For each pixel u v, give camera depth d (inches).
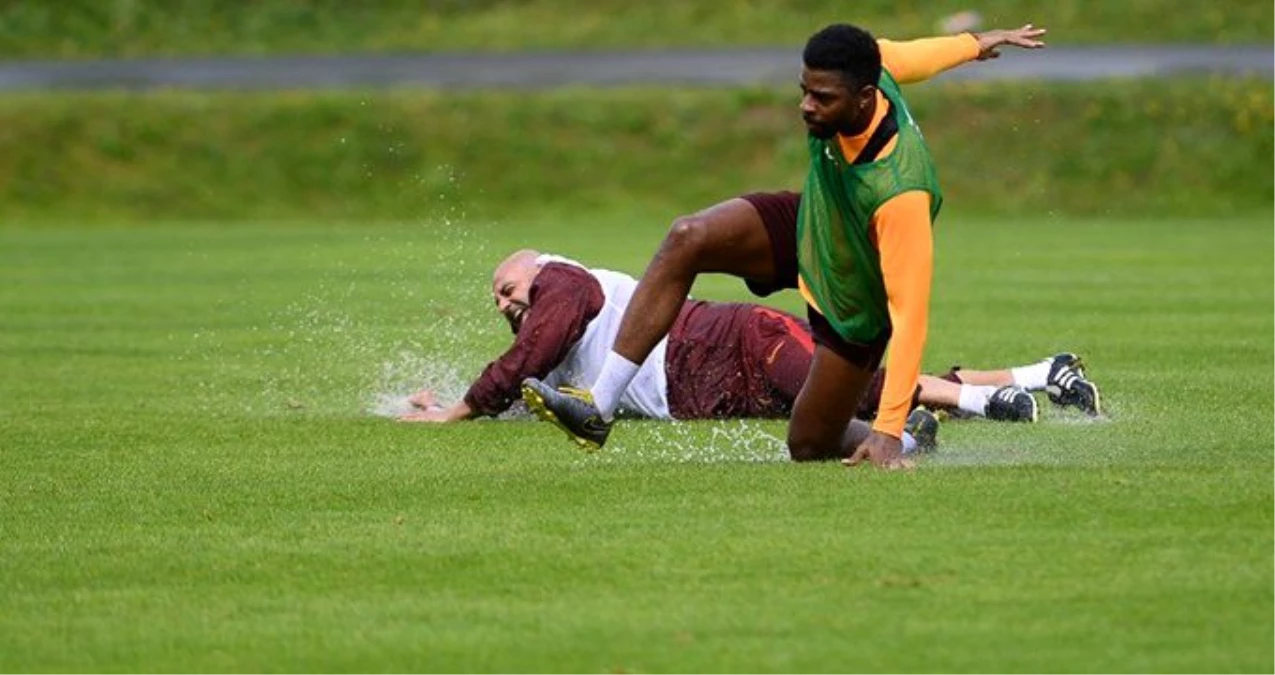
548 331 1348.4
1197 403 1411.2
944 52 1116.5
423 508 1021.2
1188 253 3075.8
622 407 1380.4
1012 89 4333.2
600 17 5669.3
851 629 764.0
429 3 5812.0
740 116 4416.8
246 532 971.9
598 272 1380.4
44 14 5659.5
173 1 5767.7
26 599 843.4
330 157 4345.5
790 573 850.8
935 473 1074.7
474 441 1274.6
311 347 1916.8
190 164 4315.9
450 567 880.3
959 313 2192.4
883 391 1092.5
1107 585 820.6
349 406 1487.5
